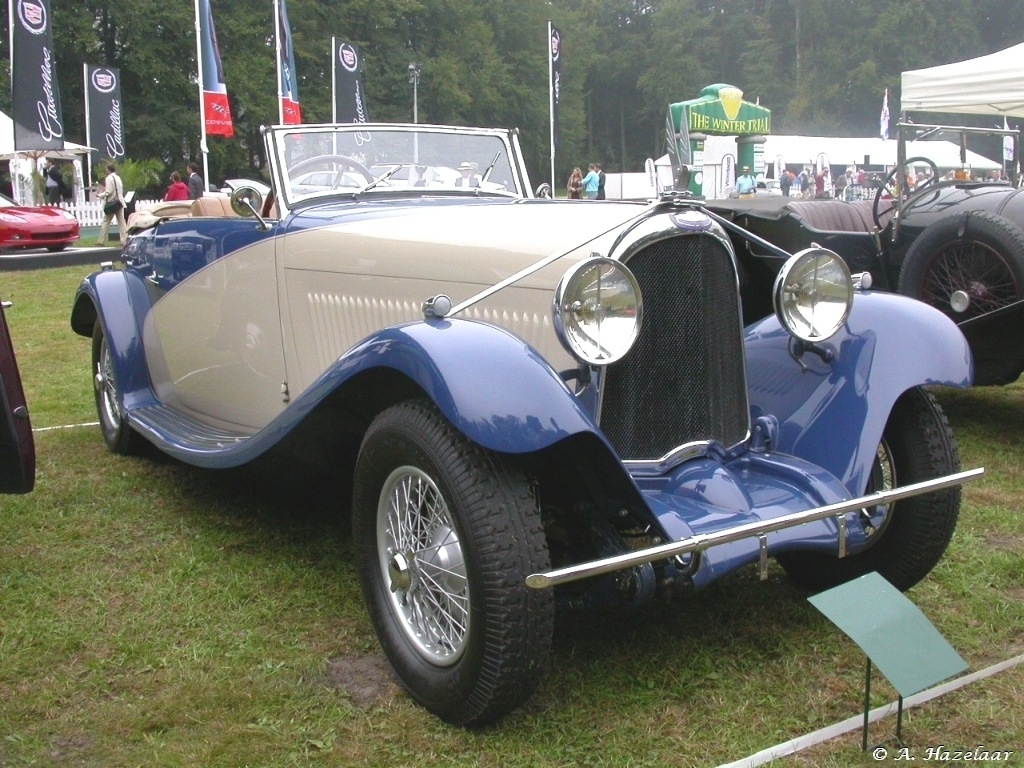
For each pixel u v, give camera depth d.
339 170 3.69
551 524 2.56
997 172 6.78
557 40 22.12
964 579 3.15
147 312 4.42
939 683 2.49
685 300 2.62
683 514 2.40
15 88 15.61
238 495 4.02
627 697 2.42
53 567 3.26
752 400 3.01
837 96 56.94
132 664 2.62
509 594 2.08
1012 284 4.81
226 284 3.78
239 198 3.42
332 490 4.05
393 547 2.46
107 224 16.50
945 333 2.81
